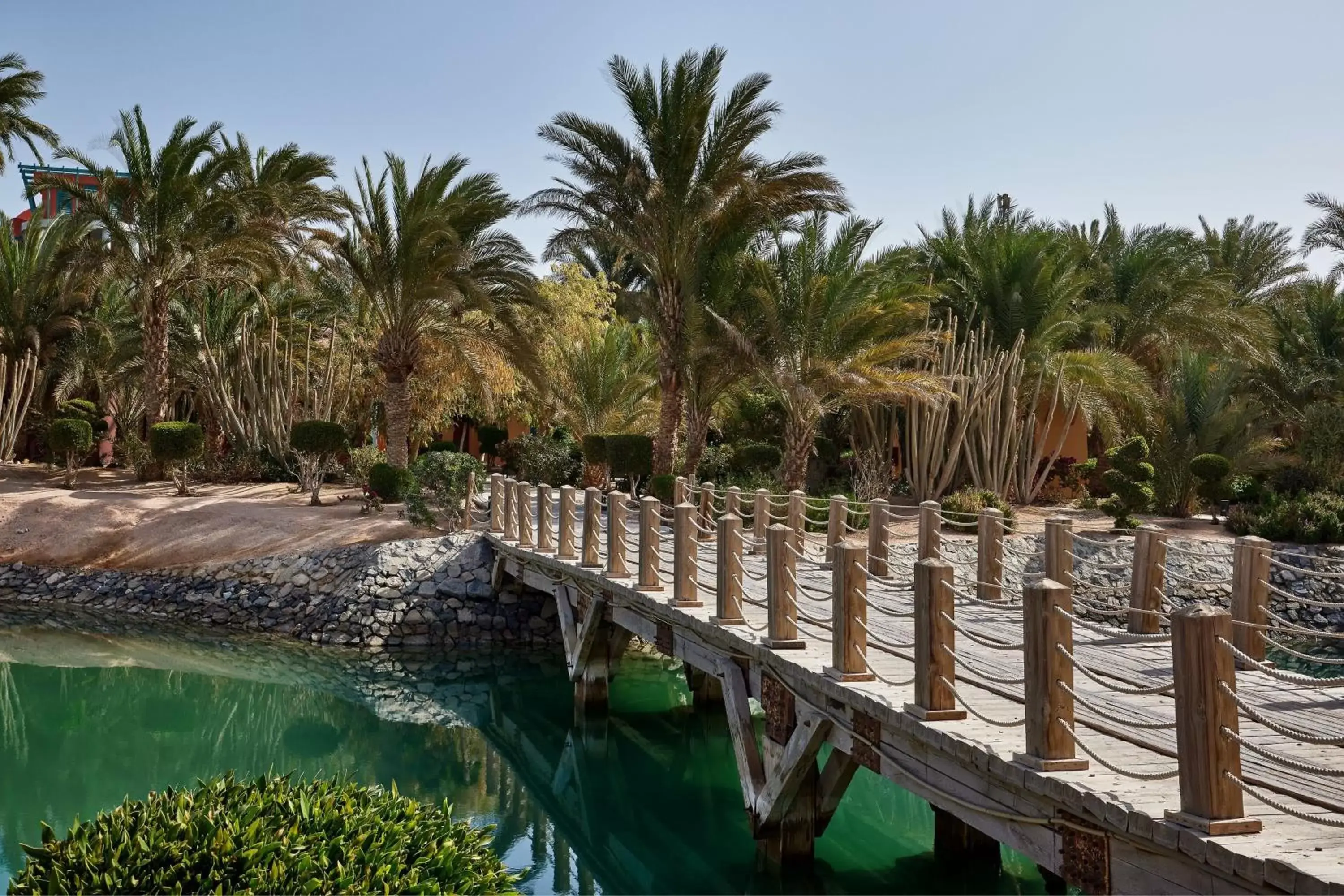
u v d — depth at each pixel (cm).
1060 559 911
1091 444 2822
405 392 2252
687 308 2150
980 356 2383
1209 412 2341
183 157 2255
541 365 2289
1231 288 2761
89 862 395
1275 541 2014
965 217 2731
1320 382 2512
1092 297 2766
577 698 1304
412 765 1132
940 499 2361
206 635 1712
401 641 1670
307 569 1831
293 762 1120
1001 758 520
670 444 2220
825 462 2639
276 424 2658
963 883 800
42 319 2838
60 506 2119
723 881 827
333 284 2828
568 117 2084
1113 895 463
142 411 2989
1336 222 2473
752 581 1198
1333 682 412
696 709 1309
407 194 2167
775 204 2119
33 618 1791
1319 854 391
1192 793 426
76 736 1197
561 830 962
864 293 2100
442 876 434
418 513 1928
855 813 978
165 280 2327
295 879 392
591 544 1300
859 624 692
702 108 2042
